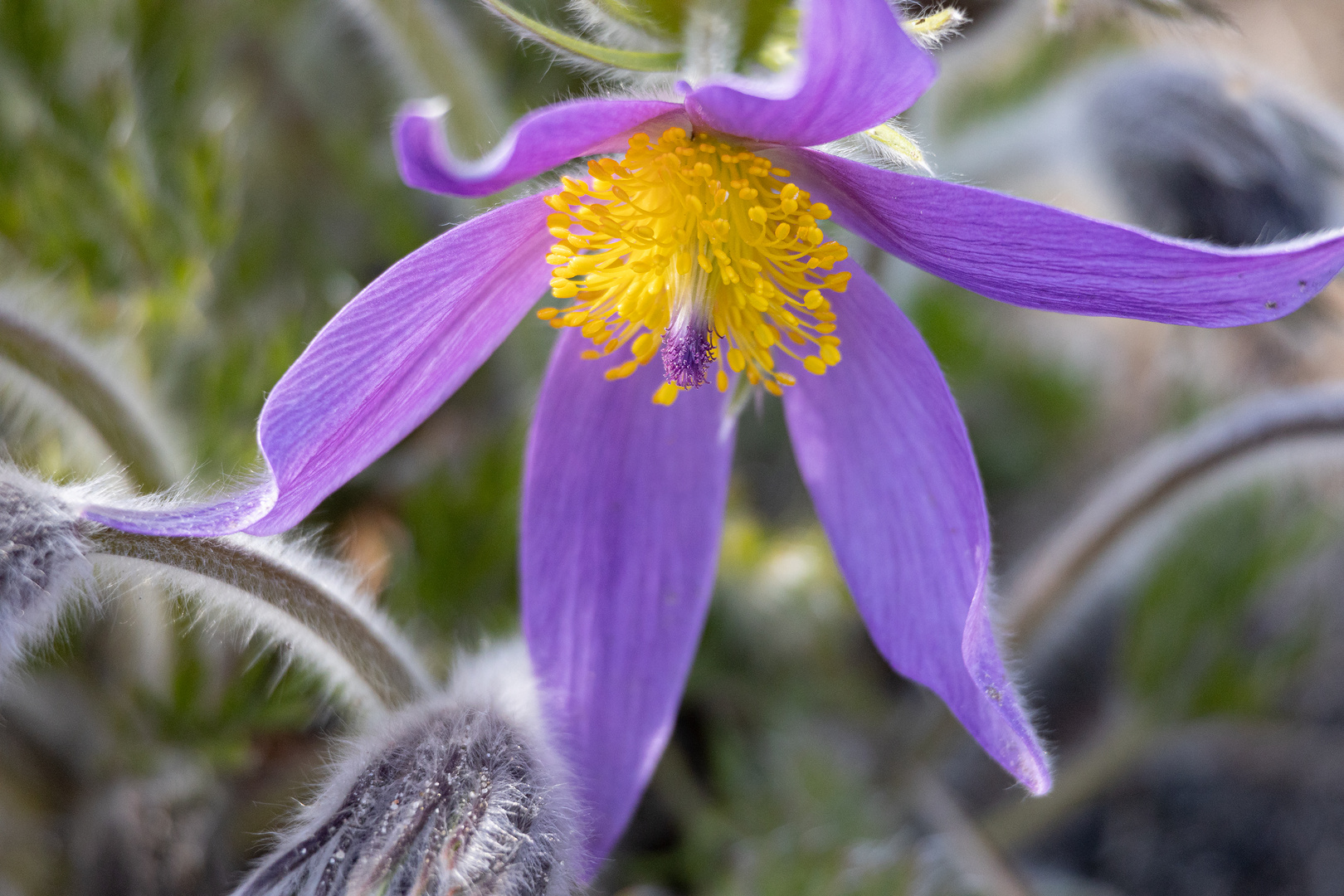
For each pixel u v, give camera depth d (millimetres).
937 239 205
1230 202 244
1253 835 263
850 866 245
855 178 207
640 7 211
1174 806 266
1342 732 266
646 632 220
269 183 273
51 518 204
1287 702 267
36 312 227
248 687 235
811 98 197
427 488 251
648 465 220
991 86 268
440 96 248
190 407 249
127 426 229
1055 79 266
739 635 255
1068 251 200
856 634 269
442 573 250
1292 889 260
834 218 213
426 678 219
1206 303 200
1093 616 273
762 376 215
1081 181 265
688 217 210
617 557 220
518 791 206
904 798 258
